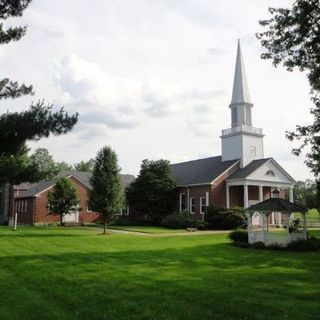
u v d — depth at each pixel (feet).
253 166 147.64
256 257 68.08
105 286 42.14
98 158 114.62
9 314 32.30
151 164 158.81
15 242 83.66
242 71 159.84
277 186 149.28
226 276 48.73
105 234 107.14
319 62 49.75
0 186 49.26
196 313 32.37
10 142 43.04
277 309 33.73
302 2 47.91
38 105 43.96
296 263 61.16
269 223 146.41
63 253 68.39
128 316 31.68
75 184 165.17
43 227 139.95
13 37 51.47
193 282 44.55
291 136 55.72
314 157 54.08
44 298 37.29
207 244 86.99
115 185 112.88
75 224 155.02
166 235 106.63
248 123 157.17
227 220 131.75
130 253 69.31
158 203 156.25
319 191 62.13
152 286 42.14
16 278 46.75
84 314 32.27
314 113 55.11
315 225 154.20
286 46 51.13
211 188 145.38
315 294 39.42
